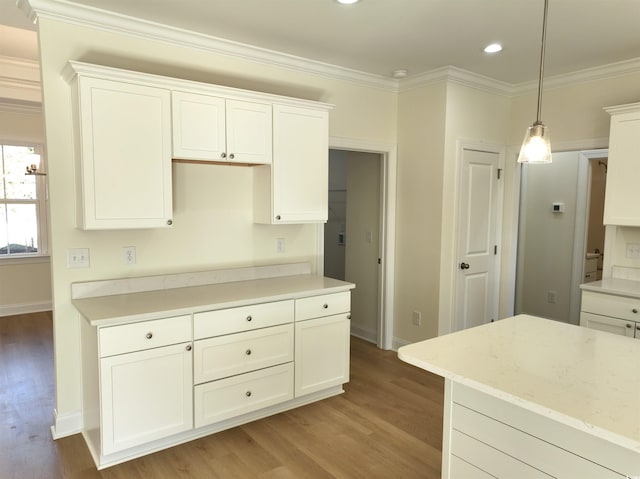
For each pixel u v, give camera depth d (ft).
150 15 9.05
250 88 11.17
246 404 9.36
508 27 9.57
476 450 5.43
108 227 8.38
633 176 10.63
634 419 4.04
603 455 4.30
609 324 10.48
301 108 10.77
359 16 9.07
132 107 8.48
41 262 19.01
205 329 8.66
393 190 14.20
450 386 5.68
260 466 8.16
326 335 10.58
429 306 13.39
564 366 5.36
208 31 9.90
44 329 16.49
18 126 18.12
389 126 13.98
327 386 10.71
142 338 7.94
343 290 10.77
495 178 14.25
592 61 11.68
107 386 7.66
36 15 8.40
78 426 9.20
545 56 11.34
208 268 10.78
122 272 9.59
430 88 13.05
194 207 10.47
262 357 9.50
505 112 14.26
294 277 11.83
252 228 11.41
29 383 11.76
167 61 9.90
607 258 12.00
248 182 11.24
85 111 8.04
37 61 15.58
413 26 9.56
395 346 14.52
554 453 4.67
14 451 8.52
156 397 8.18
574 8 8.55
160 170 8.86
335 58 11.71
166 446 8.70
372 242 15.11
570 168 16.08
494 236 14.44
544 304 17.07
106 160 8.29
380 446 8.87
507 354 5.78
